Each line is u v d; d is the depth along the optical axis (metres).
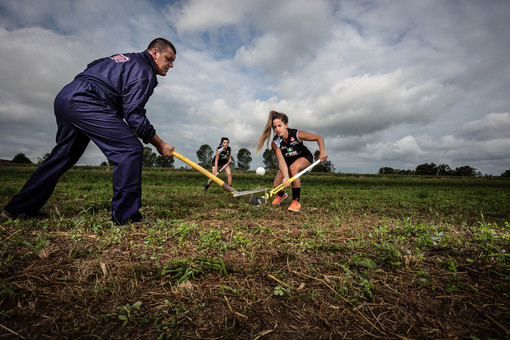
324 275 1.55
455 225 3.31
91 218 2.78
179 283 1.42
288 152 4.69
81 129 2.52
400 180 20.31
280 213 3.96
